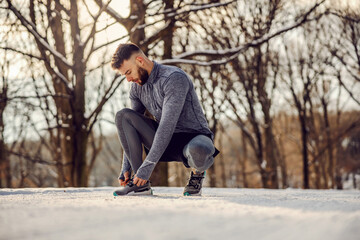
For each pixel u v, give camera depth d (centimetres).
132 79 268
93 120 882
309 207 155
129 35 802
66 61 838
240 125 1421
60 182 1216
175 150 272
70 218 124
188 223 113
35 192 332
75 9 819
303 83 1522
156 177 918
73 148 880
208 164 263
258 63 1234
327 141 1672
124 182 286
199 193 274
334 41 1372
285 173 1758
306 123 1670
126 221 118
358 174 1983
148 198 221
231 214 132
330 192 400
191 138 271
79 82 848
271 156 1361
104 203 175
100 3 814
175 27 851
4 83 1027
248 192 379
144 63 263
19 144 1488
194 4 851
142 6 796
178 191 389
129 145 270
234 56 909
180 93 256
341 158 1938
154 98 270
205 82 1248
